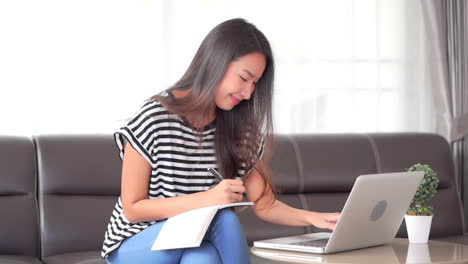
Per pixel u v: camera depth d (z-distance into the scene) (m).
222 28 1.94
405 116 3.88
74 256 2.81
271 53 1.99
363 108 3.84
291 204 3.27
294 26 3.74
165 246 1.71
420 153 3.50
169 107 1.94
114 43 3.53
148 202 1.88
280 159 3.31
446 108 3.83
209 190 1.84
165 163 1.97
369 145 3.46
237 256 1.73
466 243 3.17
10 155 3.00
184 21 3.61
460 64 3.86
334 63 3.80
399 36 3.86
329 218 2.10
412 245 2.21
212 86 1.91
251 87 1.95
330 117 3.80
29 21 3.40
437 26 3.82
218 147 2.05
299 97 3.76
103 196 3.10
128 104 3.55
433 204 3.44
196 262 1.72
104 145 3.14
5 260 2.68
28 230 2.93
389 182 2.02
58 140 3.11
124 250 1.89
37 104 3.42
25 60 3.40
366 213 2.01
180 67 3.61
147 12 3.56
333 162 3.38
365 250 2.10
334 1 3.79
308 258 1.93
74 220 2.99
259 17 3.69
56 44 3.44
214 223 1.75
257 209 2.23
